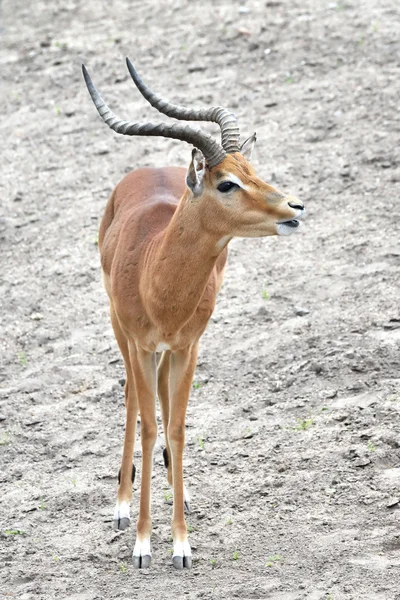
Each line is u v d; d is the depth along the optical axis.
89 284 14.67
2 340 13.55
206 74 20.11
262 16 22.25
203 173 8.23
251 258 14.74
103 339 13.34
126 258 9.19
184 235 8.45
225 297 13.86
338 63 19.61
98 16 24.41
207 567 8.68
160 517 9.71
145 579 8.59
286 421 10.91
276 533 9.03
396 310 12.59
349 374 11.47
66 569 8.88
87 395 12.09
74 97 20.25
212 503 9.71
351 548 8.55
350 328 12.44
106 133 18.75
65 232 16.00
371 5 22.03
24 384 12.40
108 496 10.10
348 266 13.91
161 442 11.11
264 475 10.02
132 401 9.68
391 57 19.44
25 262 15.38
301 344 12.32
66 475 10.56
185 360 9.05
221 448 10.66
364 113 17.72
